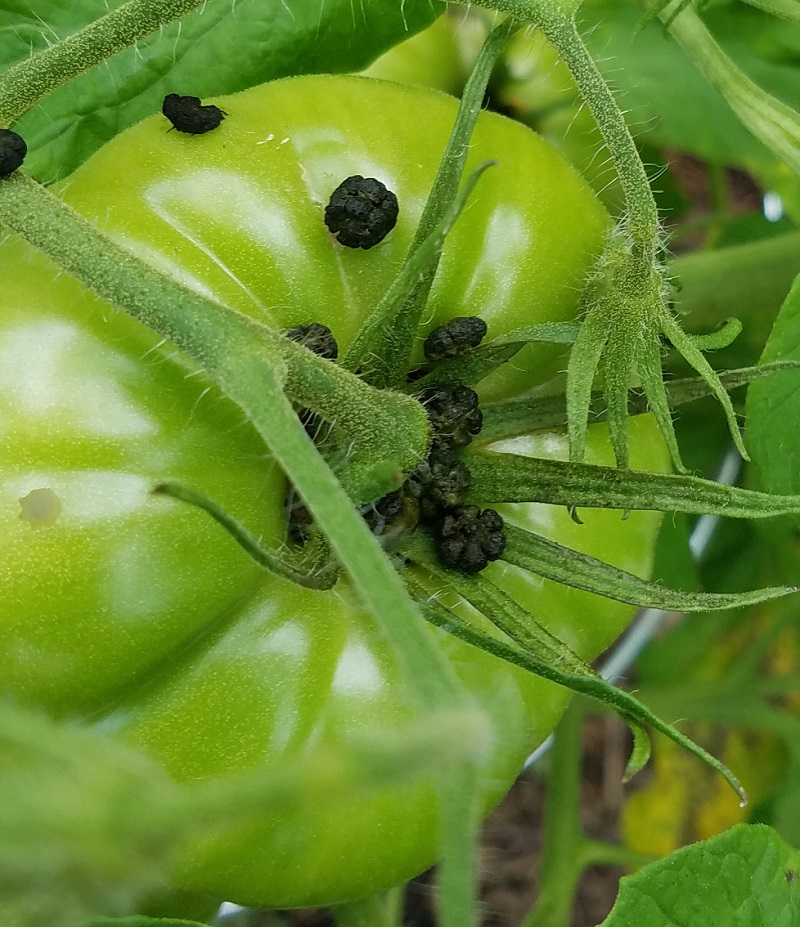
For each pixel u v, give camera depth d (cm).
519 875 29
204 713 11
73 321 11
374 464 10
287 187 12
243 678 11
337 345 12
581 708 20
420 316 11
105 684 11
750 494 11
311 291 12
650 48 20
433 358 12
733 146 20
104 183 11
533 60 18
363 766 5
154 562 10
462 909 7
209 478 11
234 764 11
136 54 14
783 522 20
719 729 27
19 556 10
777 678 24
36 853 6
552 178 13
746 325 21
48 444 10
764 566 25
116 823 6
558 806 20
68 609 10
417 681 8
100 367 11
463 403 12
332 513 8
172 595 11
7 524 10
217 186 12
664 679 26
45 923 6
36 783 6
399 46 18
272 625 12
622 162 11
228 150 12
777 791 24
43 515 10
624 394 11
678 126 20
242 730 11
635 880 14
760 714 24
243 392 9
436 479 12
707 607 12
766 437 15
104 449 10
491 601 12
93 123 14
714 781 27
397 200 12
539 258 12
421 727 5
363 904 17
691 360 11
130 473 10
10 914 6
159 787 6
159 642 11
